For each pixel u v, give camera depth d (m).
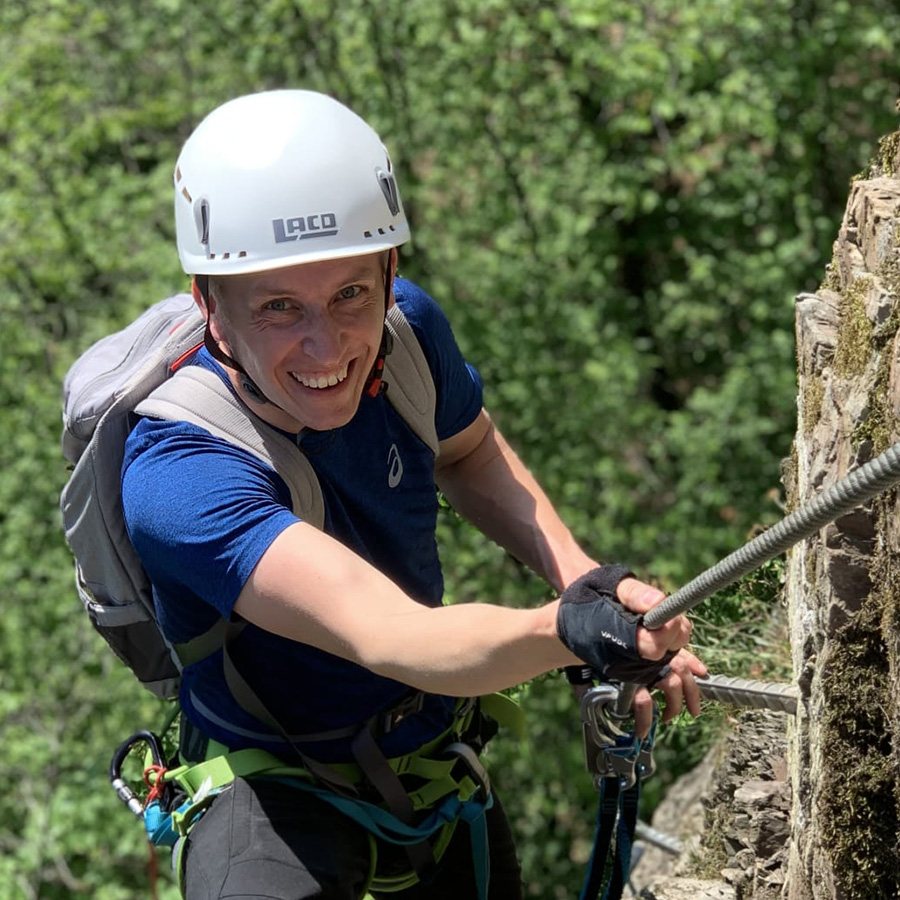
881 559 1.86
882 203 2.15
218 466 1.82
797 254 10.91
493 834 2.36
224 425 1.86
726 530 10.23
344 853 1.97
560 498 10.53
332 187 1.83
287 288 1.80
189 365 1.95
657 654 1.49
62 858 9.69
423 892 2.32
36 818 9.55
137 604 2.15
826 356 2.18
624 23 10.48
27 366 10.88
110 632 2.22
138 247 11.00
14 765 9.69
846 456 1.98
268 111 1.89
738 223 11.35
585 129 10.88
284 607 1.71
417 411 2.04
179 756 2.19
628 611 1.52
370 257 1.85
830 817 2.00
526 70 10.55
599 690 1.89
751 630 3.23
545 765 9.80
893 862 1.94
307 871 1.92
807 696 2.18
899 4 10.79
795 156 10.67
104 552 2.07
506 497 2.32
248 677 1.98
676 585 7.03
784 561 3.04
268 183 1.82
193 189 1.88
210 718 2.05
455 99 10.55
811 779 2.15
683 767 5.69
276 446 1.86
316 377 1.82
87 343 10.62
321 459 1.91
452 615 1.64
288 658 1.96
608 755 1.94
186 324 1.98
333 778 1.99
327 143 1.86
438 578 2.19
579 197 10.86
